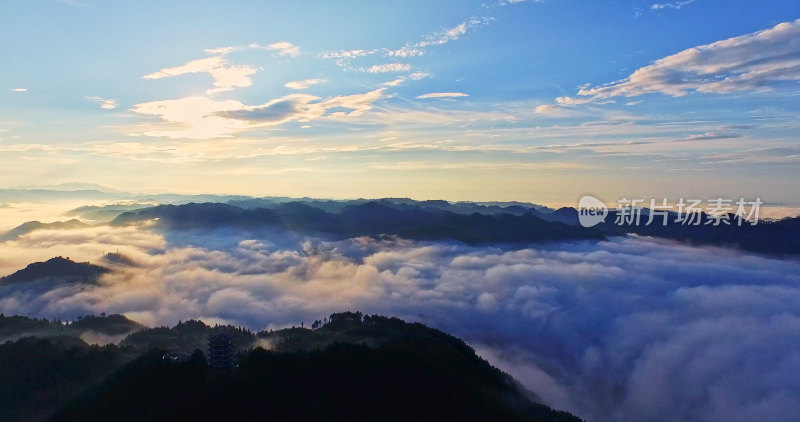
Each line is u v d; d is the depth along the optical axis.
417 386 115.00
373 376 114.69
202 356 114.25
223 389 103.81
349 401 106.62
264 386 106.38
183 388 103.44
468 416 110.19
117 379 110.56
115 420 97.69
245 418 97.94
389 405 108.00
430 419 106.81
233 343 115.06
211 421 96.25
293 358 116.56
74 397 111.25
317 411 102.56
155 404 99.94
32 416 109.81
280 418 99.31
